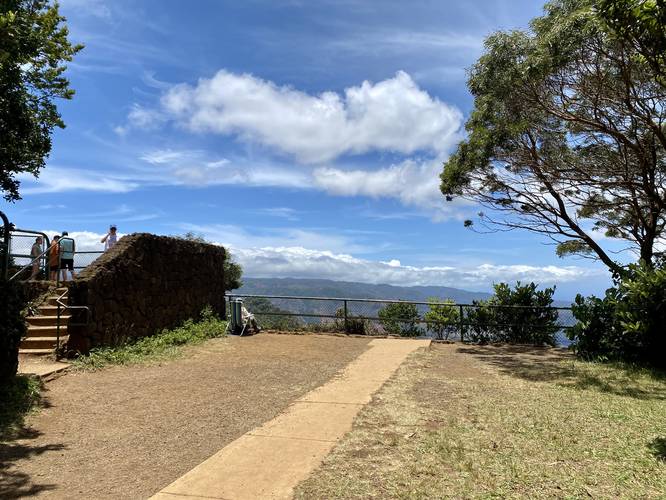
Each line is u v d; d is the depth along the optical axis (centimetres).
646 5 513
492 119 1282
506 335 1331
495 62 1183
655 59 576
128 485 438
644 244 1339
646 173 1191
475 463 464
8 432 576
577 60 1065
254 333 1435
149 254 1184
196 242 1428
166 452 517
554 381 825
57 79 998
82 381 827
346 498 397
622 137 1114
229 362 1007
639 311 951
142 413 656
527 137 1317
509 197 1454
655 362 960
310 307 1578
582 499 390
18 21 694
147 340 1123
